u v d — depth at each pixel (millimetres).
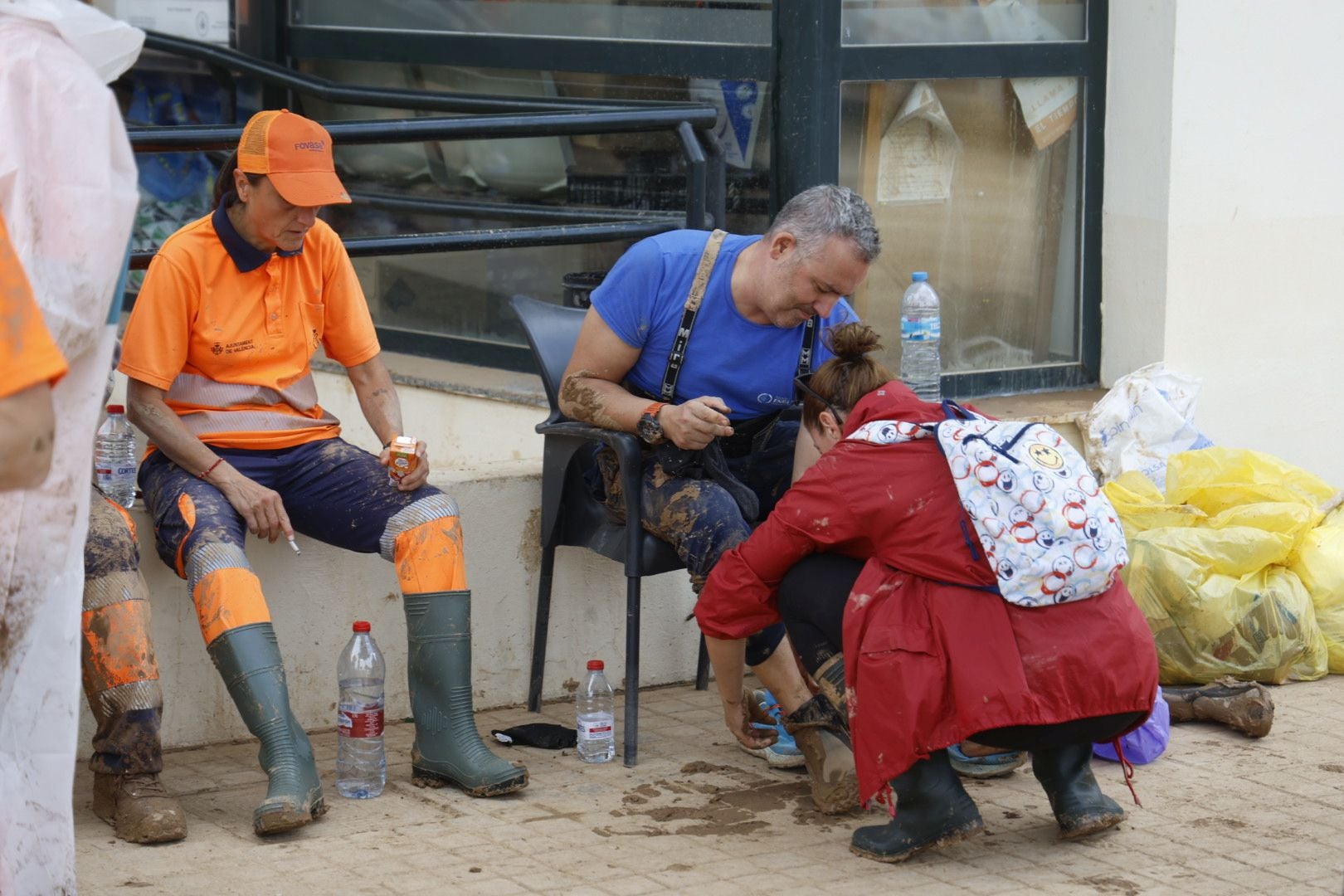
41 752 2557
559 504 4277
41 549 2436
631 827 3510
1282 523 4645
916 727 3156
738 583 3479
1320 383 6043
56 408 2428
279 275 3797
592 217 5965
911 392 3447
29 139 2355
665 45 5598
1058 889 3131
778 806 3672
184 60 7141
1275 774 3838
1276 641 4512
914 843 3270
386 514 3760
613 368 4012
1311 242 5910
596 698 4031
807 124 5180
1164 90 5531
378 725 3707
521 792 3736
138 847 3324
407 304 6723
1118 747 3434
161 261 3643
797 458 3854
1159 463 5406
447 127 4672
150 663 3387
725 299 3932
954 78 5438
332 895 3072
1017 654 3135
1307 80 5785
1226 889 3123
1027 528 3125
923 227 5551
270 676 3457
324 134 3660
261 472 3807
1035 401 5684
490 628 4438
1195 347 5727
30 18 2418
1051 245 5816
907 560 3225
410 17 6512
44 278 2352
